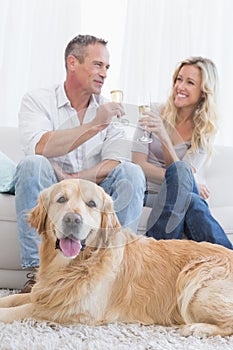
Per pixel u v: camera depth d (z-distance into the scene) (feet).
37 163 7.43
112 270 6.01
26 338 5.30
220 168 10.94
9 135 10.72
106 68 8.87
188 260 6.39
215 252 6.50
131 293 6.13
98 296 5.92
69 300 5.83
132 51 12.95
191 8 13.12
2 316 5.91
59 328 5.75
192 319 6.13
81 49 8.66
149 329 5.95
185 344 5.49
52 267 6.00
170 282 6.28
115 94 6.98
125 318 6.09
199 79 9.43
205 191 9.23
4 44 12.26
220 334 5.91
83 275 5.88
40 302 5.97
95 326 5.91
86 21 13.07
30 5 12.48
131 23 12.98
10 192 8.18
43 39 12.48
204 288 6.08
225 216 8.80
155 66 13.02
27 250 7.36
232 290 6.09
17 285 8.00
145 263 6.29
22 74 12.39
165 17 13.05
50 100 8.84
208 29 13.15
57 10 12.59
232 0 13.21
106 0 13.10
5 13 12.31
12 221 7.91
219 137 12.90
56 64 12.53
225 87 13.08
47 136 8.16
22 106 8.82
